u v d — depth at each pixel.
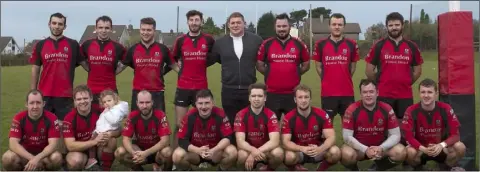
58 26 5.98
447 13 5.40
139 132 5.34
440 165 5.44
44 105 5.88
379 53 5.88
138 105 5.27
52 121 5.22
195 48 6.08
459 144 5.22
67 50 6.05
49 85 6.00
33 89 5.64
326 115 5.34
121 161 5.30
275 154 5.15
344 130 5.32
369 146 5.38
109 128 5.23
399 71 5.80
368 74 6.01
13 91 14.68
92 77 6.23
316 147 5.10
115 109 5.31
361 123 5.33
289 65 5.88
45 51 5.99
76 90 5.32
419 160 5.30
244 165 5.29
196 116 5.29
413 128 5.30
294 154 5.20
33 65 6.08
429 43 27.27
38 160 4.96
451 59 5.39
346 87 5.96
